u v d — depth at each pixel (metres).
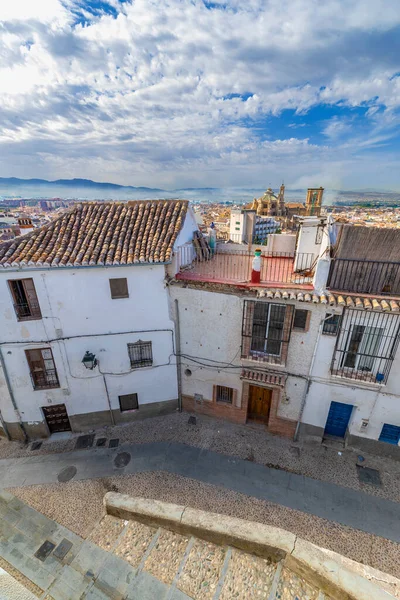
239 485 11.54
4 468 12.63
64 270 11.39
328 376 11.60
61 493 11.39
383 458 12.40
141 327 12.90
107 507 7.59
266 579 5.72
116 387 13.84
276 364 11.99
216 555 6.24
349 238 10.07
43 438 14.19
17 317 11.81
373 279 10.16
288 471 12.05
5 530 10.05
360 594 4.91
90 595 6.34
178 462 12.57
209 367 13.50
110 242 12.20
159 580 6.07
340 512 10.52
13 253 11.27
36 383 13.25
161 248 11.82
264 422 14.20
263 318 11.68
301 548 5.69
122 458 12.87
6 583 4.02
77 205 14.02
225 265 14.51
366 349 10.83
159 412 14.94
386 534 9.84
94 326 12.52
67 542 9.57
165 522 6.81
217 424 14.42
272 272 13.30
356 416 12.03
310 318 10.94
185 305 12.58
